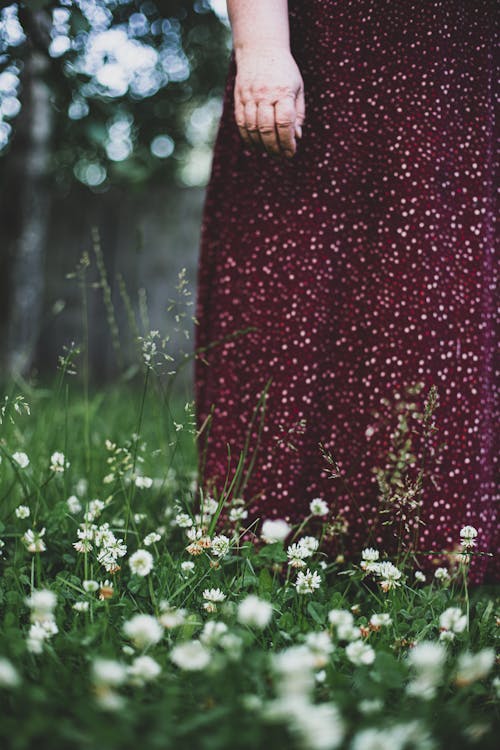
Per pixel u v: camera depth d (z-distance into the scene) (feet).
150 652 3.85
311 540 4.93
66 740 2.89
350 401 5.37
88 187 23.32
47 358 23.12
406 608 4.81
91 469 6.83
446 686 3.64
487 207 5.29
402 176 5.16
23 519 5.60
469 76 5.24
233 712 3.14
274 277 5.53
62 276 23.16
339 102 5.33
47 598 3.80
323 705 3.29
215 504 5.49
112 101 11.93
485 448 5.31
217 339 5.82
